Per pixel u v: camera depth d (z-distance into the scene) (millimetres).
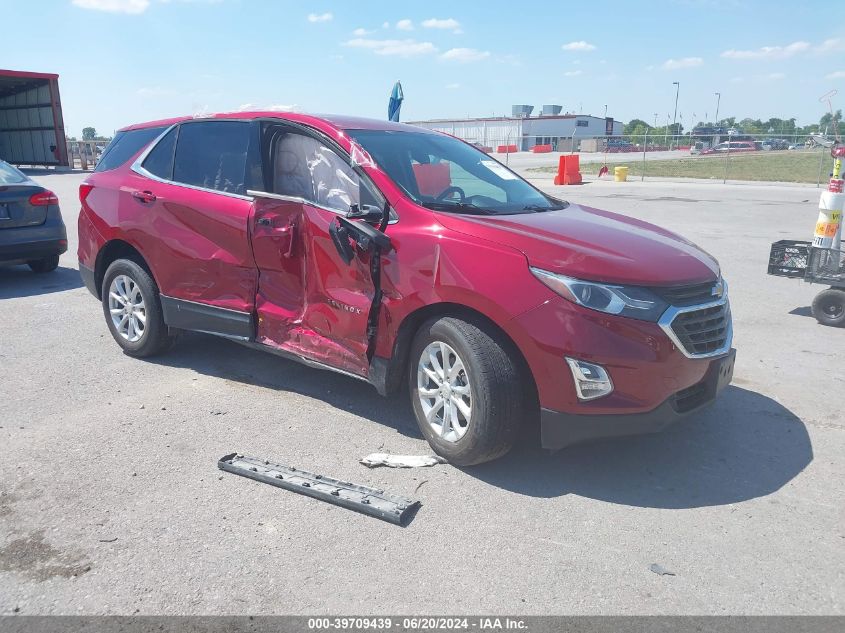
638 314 3496
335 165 4434
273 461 4008
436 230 3895
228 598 2863
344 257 4207
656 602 2852
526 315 3533
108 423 4500
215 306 4977
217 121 5137
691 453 4164
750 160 47719
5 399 4879
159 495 3643
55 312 7254
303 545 3223
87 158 40781
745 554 3180
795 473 3930
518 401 3703
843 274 6734
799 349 6125
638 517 3473
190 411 4699
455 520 3436
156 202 5230
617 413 3506
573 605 2830
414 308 3918
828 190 6867
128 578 2982
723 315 3941
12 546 3195
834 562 3125
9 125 39031
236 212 4762
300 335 4539
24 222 8266
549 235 3812
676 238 4445
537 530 3354
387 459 4016
